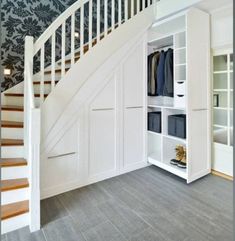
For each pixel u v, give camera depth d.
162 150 3.49
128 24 3.24
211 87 3.35
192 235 1.94
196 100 3.06
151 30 3.71
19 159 2.42
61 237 1.93
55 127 2.67
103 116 3.11
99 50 2.96
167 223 2.12
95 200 2.58
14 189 2.13
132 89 3.40
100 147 3.11
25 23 3.67
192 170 3.05
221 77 3.31
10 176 2.28
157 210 2.35
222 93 3.30
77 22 4.20
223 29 3.12
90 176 3.03
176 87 3.22
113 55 3.12
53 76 2.62
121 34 3.17
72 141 2.83
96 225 2.10
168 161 3.48
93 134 3.03
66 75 2.71
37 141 2.01
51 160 2.67
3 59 3.51
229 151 3.19
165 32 3.83
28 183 2.20
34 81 3.28
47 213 2.30
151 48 3.96
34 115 1.98
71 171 2.85
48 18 3.89
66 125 2.76
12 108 2.91
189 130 2.96
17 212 2.01
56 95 2.65
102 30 4.49
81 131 2.90
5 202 2.12
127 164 3.46
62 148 2.75
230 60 3.16
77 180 2.90
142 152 3.64
